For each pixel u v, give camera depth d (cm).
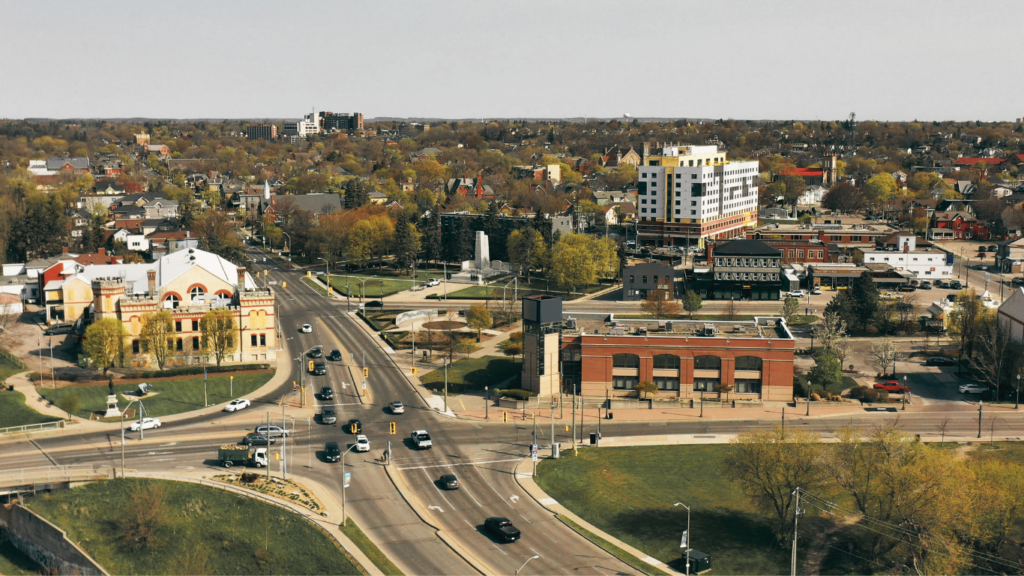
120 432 13838
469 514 11144
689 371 15700
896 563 10081
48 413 14412
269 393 15825
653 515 11200
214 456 12938
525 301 15838
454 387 16375
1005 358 16025
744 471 10850
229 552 10388
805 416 14900
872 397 15650
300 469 12469
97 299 16800
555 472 12500
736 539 10600
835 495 11275
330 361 17838
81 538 10844
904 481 10094
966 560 9712
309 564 9975
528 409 15350
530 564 9862
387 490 11806
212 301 17762
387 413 14988
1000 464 10750
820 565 10038
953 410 15200
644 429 14338
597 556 10081
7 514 11662
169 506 11300
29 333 19000
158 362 16812
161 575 10238
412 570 9694
